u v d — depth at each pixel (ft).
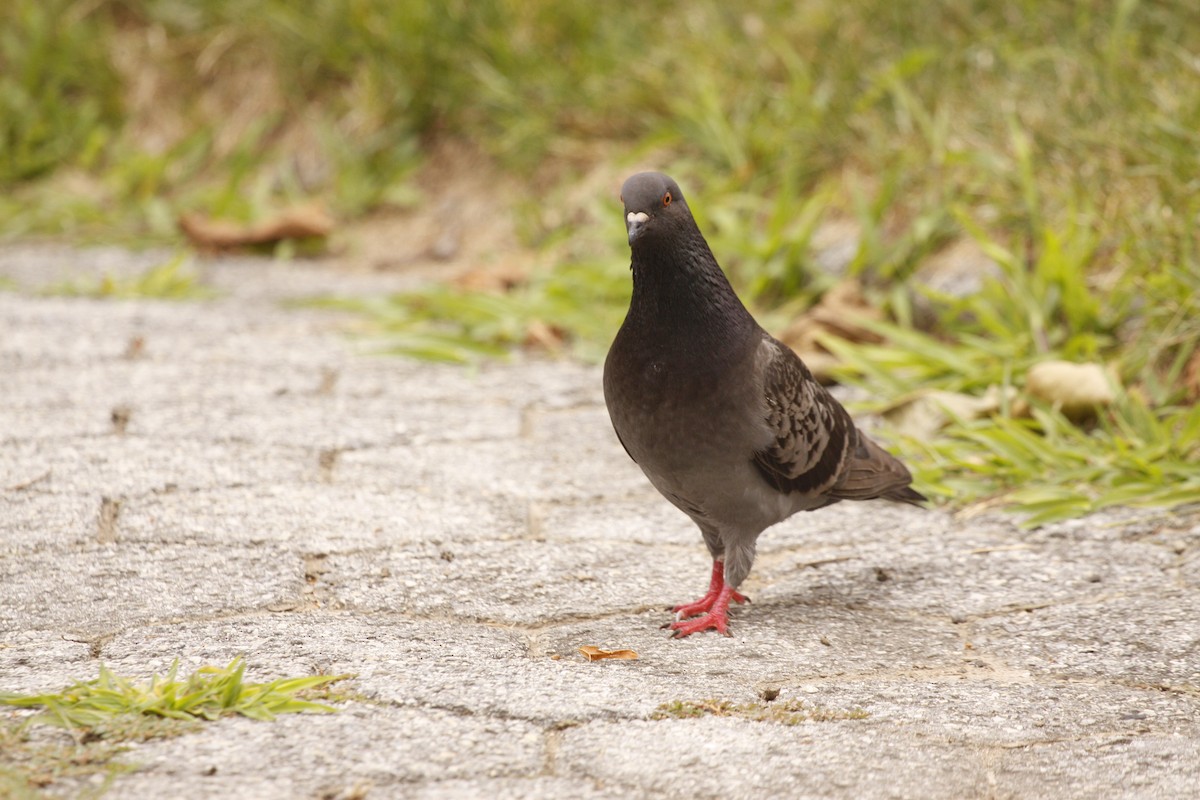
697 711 19.61
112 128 64.34
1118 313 36.63
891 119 47.19
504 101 56.24
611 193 50.47
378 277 51.60
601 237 47.47
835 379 38.01
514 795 16.98
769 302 44.45
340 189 57.82
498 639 22.58
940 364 36.91
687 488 23.86
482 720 19.10
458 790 17.06
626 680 20.84
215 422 34.09
